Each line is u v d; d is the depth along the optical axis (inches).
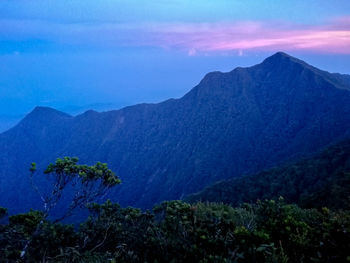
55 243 262.2
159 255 188.4
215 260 156.7
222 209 265.6
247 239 169.2
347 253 156.4
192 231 198.5
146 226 262.1
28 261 231.6
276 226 193.3
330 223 187.3
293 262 162.6
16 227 257.3
